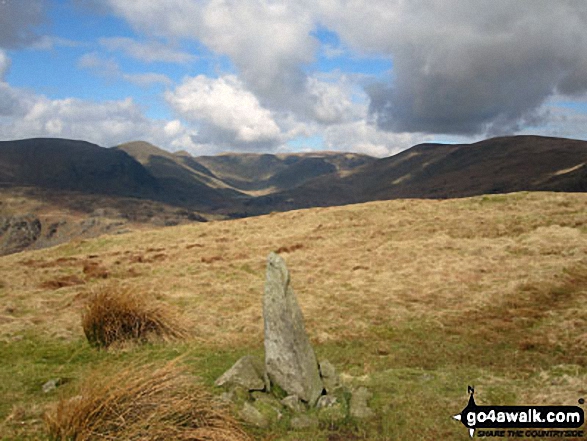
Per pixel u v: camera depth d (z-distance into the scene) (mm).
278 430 6555
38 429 6074
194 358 9781
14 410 6691
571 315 11898
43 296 16281
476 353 9984
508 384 7988
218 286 18016
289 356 7688
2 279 20016
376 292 16078
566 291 14570
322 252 25156
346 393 7773
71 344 10766
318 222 35812
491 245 22969
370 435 6430
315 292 16703
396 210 36906
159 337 11086
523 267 18031
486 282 16359
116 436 5281
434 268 19312
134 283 18734
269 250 26875
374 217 35188
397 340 11203
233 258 25031
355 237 29234
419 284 16844
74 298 15469
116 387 6031
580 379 7668
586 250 19578
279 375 7754
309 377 7656
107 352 10125
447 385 8078
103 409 5645
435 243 24859
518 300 13914
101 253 28953
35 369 8961
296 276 19906
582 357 9117
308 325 12680
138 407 5793
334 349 10680
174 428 5520
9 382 8188
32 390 7812
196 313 13797
